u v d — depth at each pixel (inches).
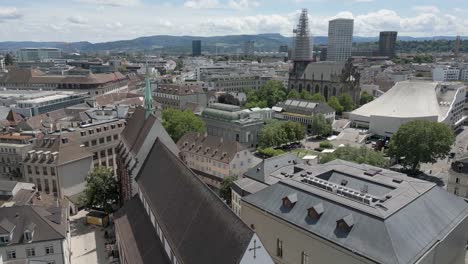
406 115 6939.0
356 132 7106.3
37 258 2605.8
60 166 3892.7
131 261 2239.2
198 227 1781.5
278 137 6186.0
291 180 2596.0
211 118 6752.0
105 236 3339.1
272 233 2417.6
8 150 4490.7
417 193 2242.9
